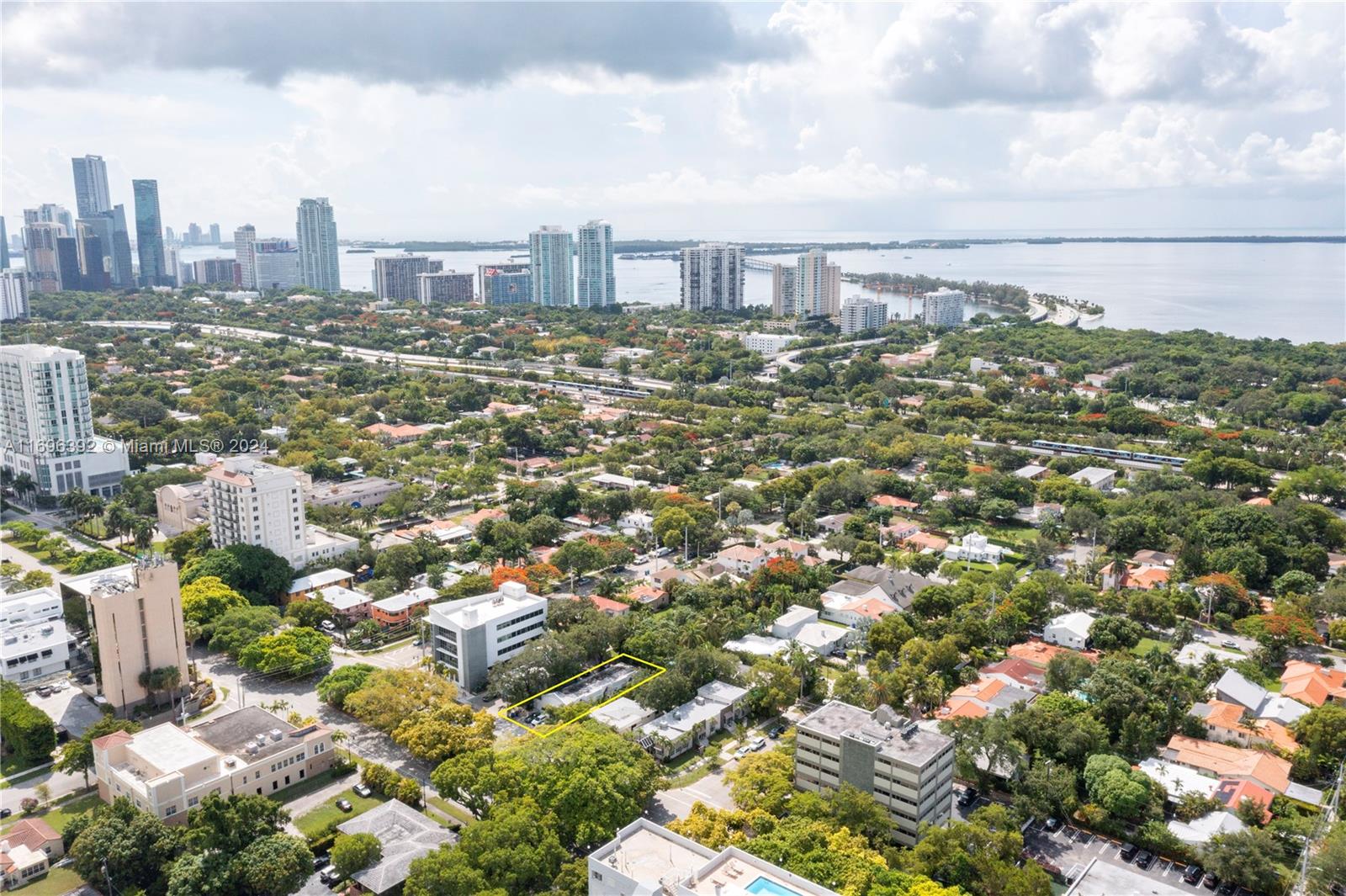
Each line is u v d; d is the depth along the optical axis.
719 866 187.00
